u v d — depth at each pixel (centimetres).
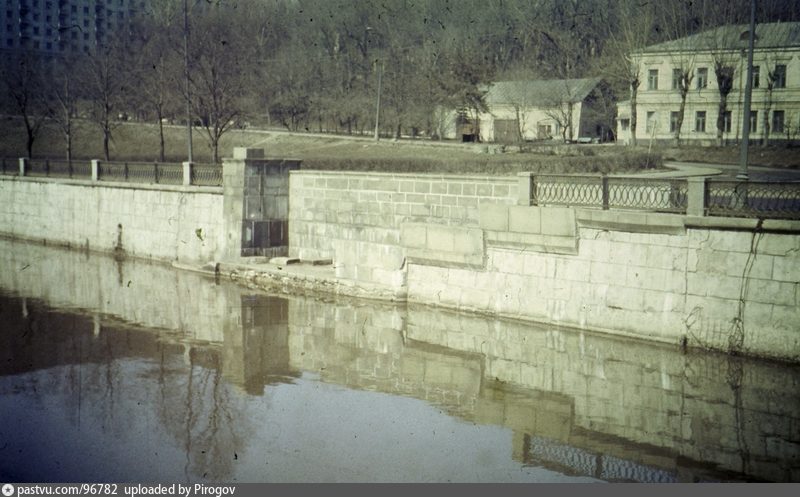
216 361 1861
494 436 1405
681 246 1800
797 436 1395
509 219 2098
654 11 6812
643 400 1573
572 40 7688
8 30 9500
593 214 1927
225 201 2891
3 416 1484
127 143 6856
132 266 3241
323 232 2750
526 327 2061
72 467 1234
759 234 1686
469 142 6656
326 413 1518
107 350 1956
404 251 2369
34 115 7019
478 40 8031
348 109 7519
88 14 10031
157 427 1431
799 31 5838
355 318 2247
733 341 1725
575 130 6894
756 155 5066
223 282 2805
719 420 1469
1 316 2334
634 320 1881
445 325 2147
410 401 1589
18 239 4159
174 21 7450
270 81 7756
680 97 6284
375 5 8319
